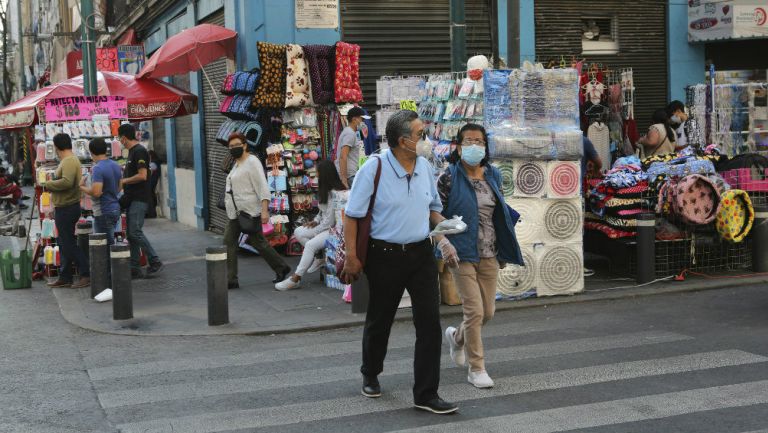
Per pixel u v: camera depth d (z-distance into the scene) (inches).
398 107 488.4
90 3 526.0
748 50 663.1
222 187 687.7
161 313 400.8
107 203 468.4
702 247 449.1
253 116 546.0
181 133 823.7
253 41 572.4
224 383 281.0
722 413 233.6
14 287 490.3
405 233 239.0
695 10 645.9
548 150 390.9
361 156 489.7
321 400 257.8
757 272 447.2
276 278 465.1
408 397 258.1
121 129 496.7
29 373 301.3
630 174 436.5
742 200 432.1
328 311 389.4
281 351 325.4
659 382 265.0
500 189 269.7
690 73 658.8
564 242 401.1
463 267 262.2
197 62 588.7
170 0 779.4
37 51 2025.1
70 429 237.6
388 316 250.1
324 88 546.0
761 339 317.1
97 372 300.8
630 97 542.0
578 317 366.3
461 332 273.9
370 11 585.9
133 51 856.9
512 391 260.8
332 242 437.4
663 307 380.8
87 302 434.6
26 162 1569.9
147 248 508.7
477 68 410.6
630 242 438.0
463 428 227.6
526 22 617.3
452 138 412.5
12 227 811.4
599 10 636.1
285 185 545.0
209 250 366.9
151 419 244.8
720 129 551.2
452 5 437.7
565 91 392.2
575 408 241.9
